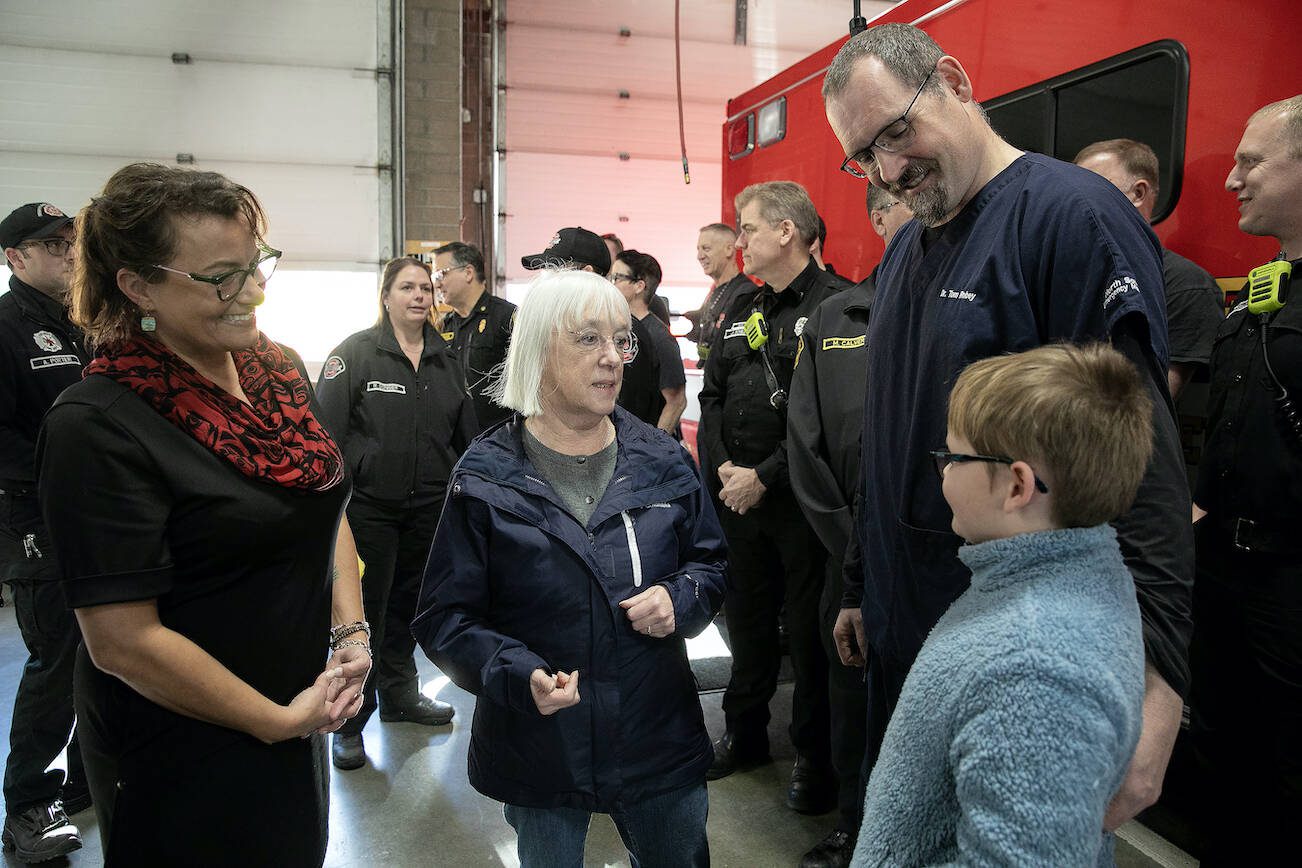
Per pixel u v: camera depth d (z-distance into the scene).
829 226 3.68
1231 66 2.06
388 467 3.12
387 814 2.72
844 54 1.38
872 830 0.94
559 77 7.63
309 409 1.43
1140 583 1.11
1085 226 1.22
